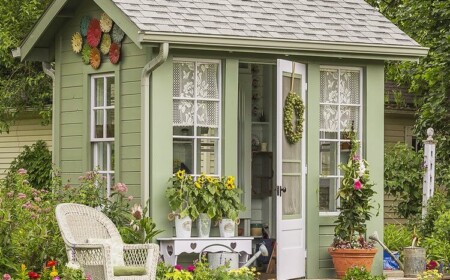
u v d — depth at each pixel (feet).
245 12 45.21
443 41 64.23
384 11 77.56
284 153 44.57
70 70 48.24
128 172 43.98
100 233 40.27
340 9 48.73
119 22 42.27
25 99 73.31
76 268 36.94
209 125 44.24
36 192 43.14
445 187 63.05
